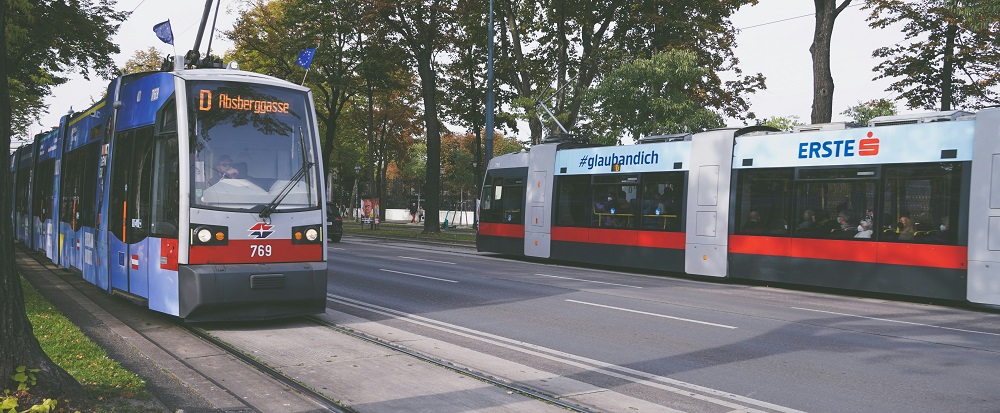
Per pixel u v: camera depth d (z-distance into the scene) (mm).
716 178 17062
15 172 24469
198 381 6672
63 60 27062
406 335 9164
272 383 6723
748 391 6656
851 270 14516
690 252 17500
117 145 10742
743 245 16438
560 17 30406
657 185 18531
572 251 20828
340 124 53125
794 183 15609
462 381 6871
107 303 11289
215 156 9078
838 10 22359
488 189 24328
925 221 13523
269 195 9312
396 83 38094
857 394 6574
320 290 9453
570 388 6699
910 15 31578
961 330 10289
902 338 9445
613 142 26859
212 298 8703
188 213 8812
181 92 9078
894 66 33500
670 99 26109
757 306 12305
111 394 5703
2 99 5117
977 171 12820
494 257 23203
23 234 21938
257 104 9453
